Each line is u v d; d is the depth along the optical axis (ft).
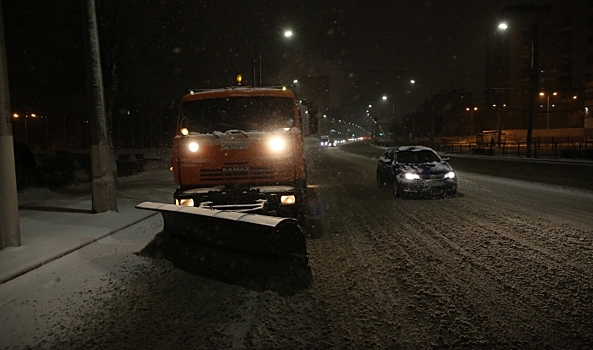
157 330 16.38
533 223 34.47
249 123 31.94
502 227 33.24
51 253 26.14
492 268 23.02
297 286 20.53
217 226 23.53
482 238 29.81
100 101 38.93
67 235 30.91
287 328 16.29
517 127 316.19
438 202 46.83
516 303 18.26
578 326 16.06
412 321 16.74
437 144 243.60
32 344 15.47
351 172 94.48
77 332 16.37
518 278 21.36
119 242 30.40
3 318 17.74
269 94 32.07
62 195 53.16
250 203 30.01
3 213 26.84
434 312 17.52
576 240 28.66
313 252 27.27
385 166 56.90
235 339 15.48
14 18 53.62
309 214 41.11
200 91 33.88
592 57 218.38
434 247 27.71
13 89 60.59
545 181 64.08
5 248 26.86
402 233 32.04
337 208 44.29
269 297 19.36
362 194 55.16
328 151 238.07
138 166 94.99
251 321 16.93
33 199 49.01
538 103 313.32
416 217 38.32
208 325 16.69
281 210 31.07
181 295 19.98
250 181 31.07
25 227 33.53
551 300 18.51
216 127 31.96
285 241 21.26
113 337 15.90
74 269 24.08
